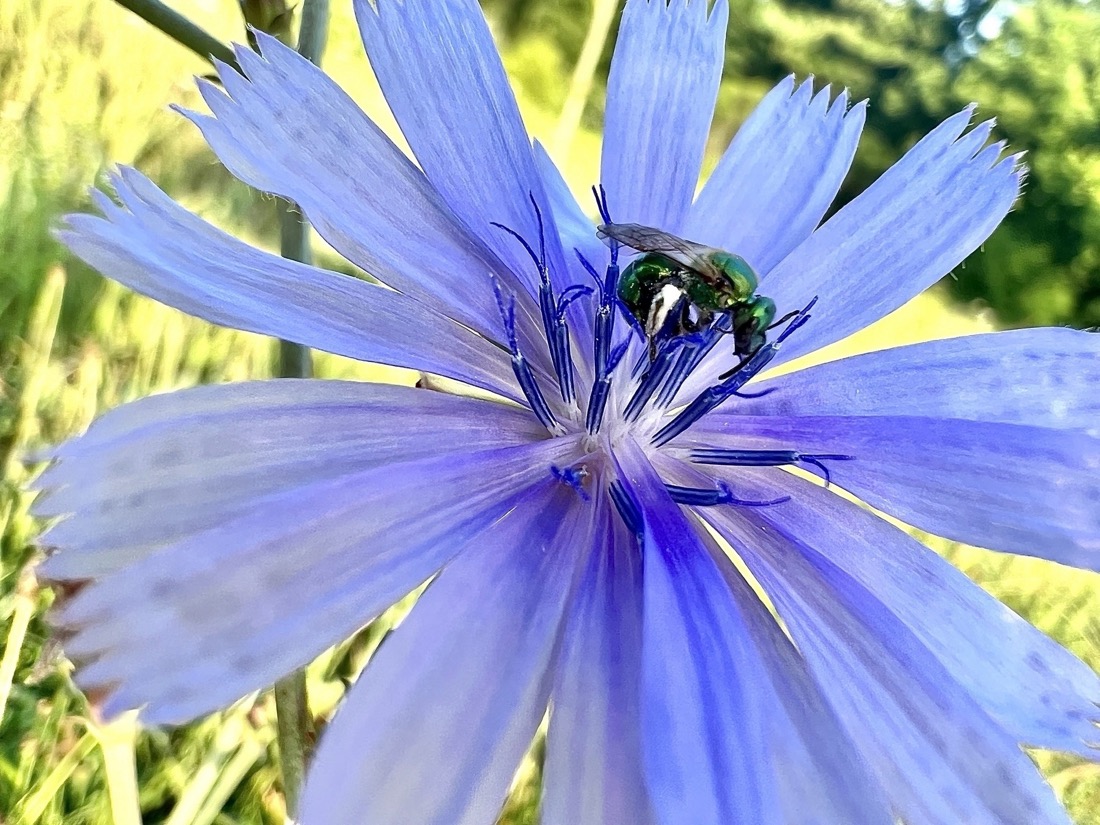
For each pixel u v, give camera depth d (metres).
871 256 0.05
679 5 0.05
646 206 0.05
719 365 0.05
